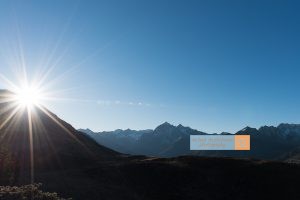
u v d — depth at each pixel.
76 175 84.56
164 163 93.31
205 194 73.06
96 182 77.44
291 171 83.94
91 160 108.75
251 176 81.19
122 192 70.81
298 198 71.00
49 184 69.19
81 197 61.91
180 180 80.25
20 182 66.56
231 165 88.69
